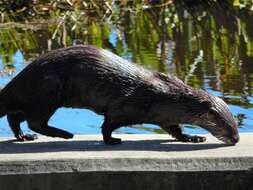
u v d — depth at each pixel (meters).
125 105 7.65
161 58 16.17
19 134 7.96
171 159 7.01
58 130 7.81
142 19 22.44
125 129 10.75
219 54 16.81
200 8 24.66
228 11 24.02
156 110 7.73
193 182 7.01
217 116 7.74
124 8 23.73
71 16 21.80
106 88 7.59
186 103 7.73
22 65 15.29
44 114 7.65
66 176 6.92
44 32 19.91
